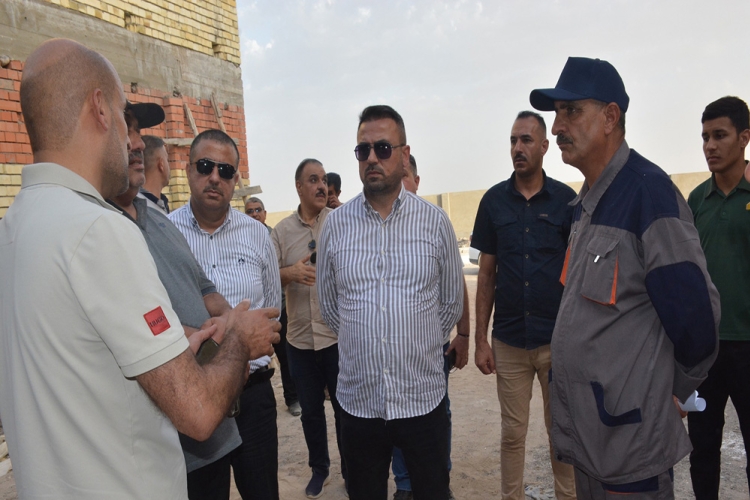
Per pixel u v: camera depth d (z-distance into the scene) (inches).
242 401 105.7
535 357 123.7
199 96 288.4
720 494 132.3
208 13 296.7
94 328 47.9
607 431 79.7
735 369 113.1
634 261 78.7
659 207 76.7
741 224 113.4
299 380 149.2
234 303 110.2
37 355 47.5
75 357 48.0
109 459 49.2
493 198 130.9
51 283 47.2
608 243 80.0
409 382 97.0
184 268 87.8
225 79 308.7
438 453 100.0
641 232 77.2
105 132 54.9
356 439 99.9
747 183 115.0
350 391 100.3
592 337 80.9
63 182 51.9
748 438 114.7
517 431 126.4
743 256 113.0
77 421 48.1
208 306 93.6
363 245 101.2
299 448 177.0
